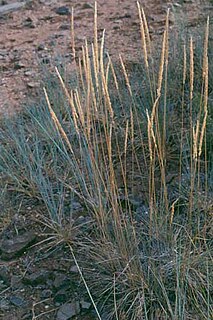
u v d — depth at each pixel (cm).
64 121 428
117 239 312
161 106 409
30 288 327
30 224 362
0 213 368
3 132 421
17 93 489
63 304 315
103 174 371
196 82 442
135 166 392
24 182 387
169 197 358
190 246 308
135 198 365
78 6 661
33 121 421
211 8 574
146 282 303
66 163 390
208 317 278
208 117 385
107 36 571
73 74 477
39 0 686
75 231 348
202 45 463
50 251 343
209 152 380
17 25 630
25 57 554
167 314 295
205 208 325
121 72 469
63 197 367
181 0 625
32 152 402
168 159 393
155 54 479
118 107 428
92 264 326
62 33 596
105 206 335
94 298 313
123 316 299
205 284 297
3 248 348
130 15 614
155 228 319
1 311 316
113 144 408
